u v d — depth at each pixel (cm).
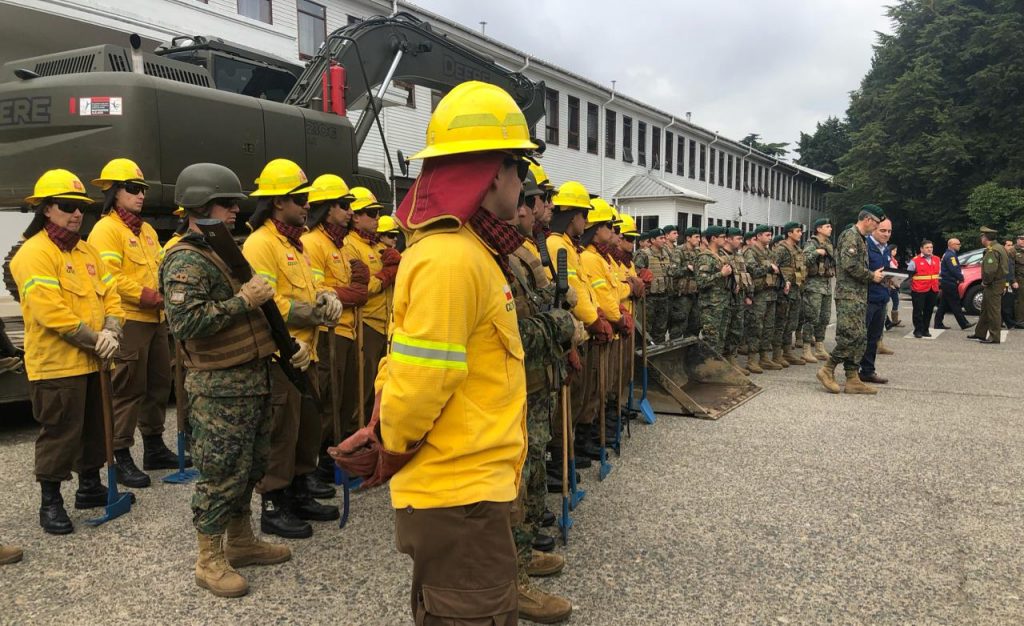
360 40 811
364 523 394
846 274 735
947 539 369
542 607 287
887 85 3338
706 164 3475
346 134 733
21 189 586
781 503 421
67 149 566
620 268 626
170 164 573
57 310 355
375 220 551
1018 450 528
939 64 3123
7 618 288
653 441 556
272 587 318
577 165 2400
